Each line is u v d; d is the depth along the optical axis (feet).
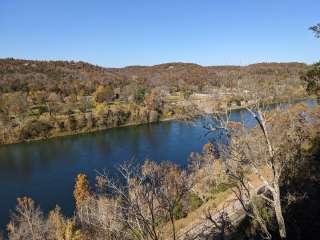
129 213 36.91
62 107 341.00
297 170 62.54
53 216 103.81
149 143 232.53
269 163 44.93
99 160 200.64
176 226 74.43
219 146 43.60
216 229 67.62
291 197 55.88
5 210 138.92
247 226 64.64
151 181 39.40
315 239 53.16
